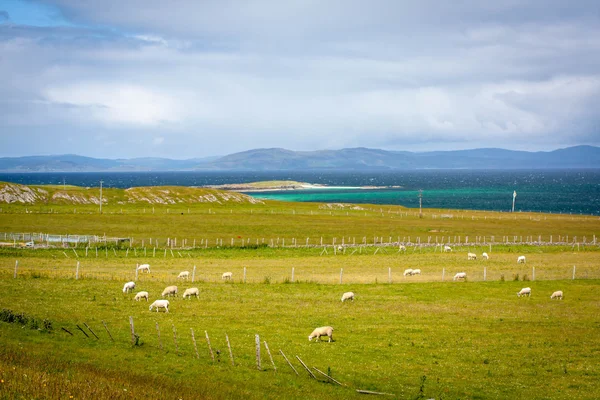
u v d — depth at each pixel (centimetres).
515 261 7844
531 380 3067
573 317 4525
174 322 4097
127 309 4450
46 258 7188
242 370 3064
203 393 2566
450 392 2866
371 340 3794
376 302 5022
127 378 2670
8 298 4578
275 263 7400
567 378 3106
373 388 2892
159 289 5353
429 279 6372
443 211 16125
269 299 5041
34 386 2236
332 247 9038
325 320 4319
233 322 4181
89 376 2572
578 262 7788
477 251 8900
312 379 2989
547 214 15750
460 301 5119
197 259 7588
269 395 2666
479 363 3353
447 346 3688
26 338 3341
